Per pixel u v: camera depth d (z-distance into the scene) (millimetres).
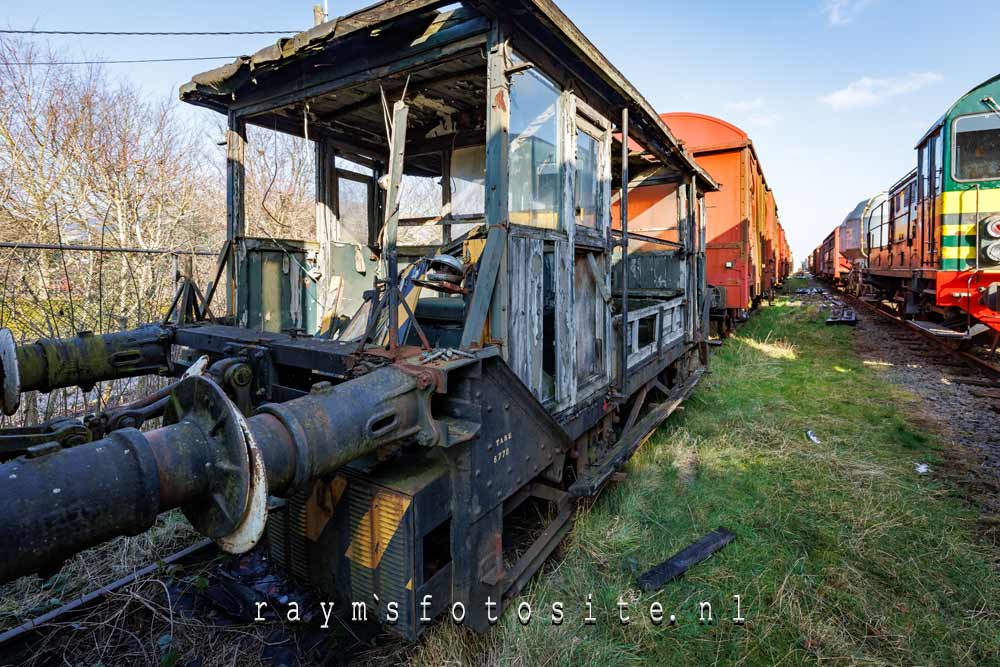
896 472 4379
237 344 3004
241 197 4176
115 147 10641
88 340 3227
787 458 4664
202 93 3969
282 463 1687
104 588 2713
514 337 2805
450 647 2338
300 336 3172
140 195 10617
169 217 11680
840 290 24750
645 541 3350
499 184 2666
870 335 11062
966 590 2889
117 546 3246
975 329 7977
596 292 3979
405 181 5457
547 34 2943
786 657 2445
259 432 1677
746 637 2572
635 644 2518
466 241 2883
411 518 2008
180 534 3359
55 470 1349
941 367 8016
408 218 5461
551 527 3129
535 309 3039
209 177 13156
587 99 3807
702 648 2508
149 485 1436
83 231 9828
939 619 2689
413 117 4863
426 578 2289
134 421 2406
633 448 4027
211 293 4012
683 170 6352
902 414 5875
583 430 3631
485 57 2893
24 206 9359
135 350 3389
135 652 2408
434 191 5328
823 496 3943
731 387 7242
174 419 1865
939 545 3289
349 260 5164
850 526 3549
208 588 2787
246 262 4148
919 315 10758
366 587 2156
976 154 7977
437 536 2594
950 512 3697
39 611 2654
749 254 11258
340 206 5145
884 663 2393
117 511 1395
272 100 3814
